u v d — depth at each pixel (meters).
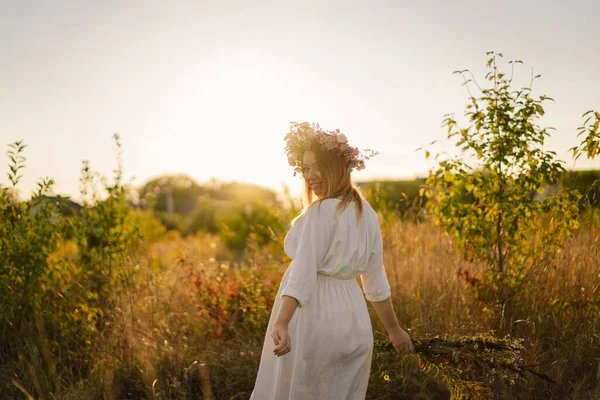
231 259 7.29
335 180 2.07
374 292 2.15
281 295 2.01
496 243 3.55
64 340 3.51
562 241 3.47
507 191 3.53
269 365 2.14
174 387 3.12
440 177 3.62
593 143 3.12
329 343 1.96
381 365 3.12
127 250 4.14
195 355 3.58
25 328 3.33
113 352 3.41
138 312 3.70
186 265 4.61
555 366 2.88
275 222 7.87
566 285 3.38
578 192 3.37
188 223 16.34
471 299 3.57
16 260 3.52
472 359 2.23
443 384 3.05
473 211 3.59
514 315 3.25
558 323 3.20
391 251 4.29
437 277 3.93
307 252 1.93
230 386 3.19
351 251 1.99
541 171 3.30
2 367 3.18
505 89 3.38
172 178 46.34
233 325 3.86
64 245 4.06
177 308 4.21
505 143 3.34
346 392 1.99
